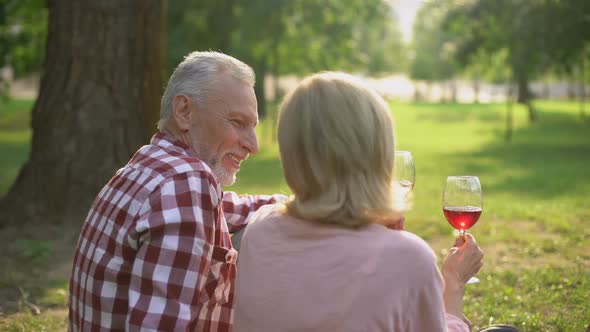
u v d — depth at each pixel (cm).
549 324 369
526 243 594
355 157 153
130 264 182
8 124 2566
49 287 471
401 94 6819
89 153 644
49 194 639
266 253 164
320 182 155
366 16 2066
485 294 434
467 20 1809
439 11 1930
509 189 972
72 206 638
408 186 221
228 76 202
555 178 1089
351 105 154
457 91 7569
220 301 200
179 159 189
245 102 203
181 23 1739
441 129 2483
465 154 1557
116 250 182
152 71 670
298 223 162
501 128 2472
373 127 154
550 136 2084
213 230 184
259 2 1627
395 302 147
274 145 1775
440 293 150
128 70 655
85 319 188
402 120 3064
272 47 1845
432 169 1245
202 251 179
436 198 887
